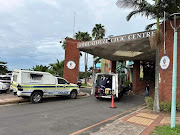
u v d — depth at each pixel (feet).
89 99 43.57
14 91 34.35
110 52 59.26
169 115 25.09
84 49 56.24
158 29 29.50
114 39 44.83
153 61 80.07
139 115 24.88
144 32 38.81
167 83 29.94
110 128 17.94
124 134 15.90
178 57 29.12
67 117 23.20
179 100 28.32
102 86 42.09
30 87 33.78
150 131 16.61
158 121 21.22
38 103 34.50
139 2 29.27
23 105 31.73
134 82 74.08
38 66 76.38
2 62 94.73
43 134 16.11
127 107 33.58
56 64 86.99
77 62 56.70
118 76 44.80
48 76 37.60
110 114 26.21
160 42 29.04
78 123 20.38
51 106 31.55
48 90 37.29
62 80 41.01
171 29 30.09
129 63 101.24
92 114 25.66
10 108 28.40
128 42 43.16
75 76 56.24
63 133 16.56
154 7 28.45
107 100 42.75
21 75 32.89
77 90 44.75
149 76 83.82
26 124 19.21
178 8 28.50
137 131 16.81
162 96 30.73
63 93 40.88
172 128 16.98
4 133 16.03
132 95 59.62
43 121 20.74
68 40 56.65
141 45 45.85
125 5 29.89
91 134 16.17
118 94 42.91
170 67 29.66
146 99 32.55
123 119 22.24
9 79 47.93
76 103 36.24
